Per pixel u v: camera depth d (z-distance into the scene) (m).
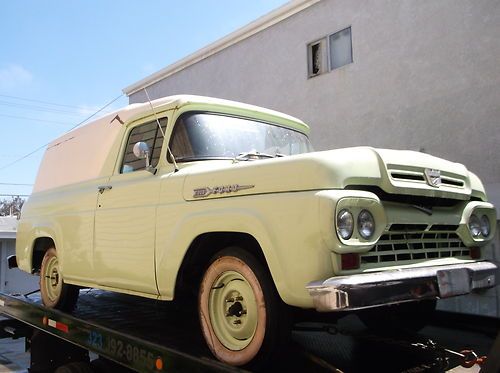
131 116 4.16
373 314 3.65
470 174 3.50
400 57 9.37
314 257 2.45
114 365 4.16
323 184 2.52
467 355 3.04
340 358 3.08
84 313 4.48
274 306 2.71
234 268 2.93
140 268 3.49
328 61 10.86
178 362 2.91
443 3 8.72
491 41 8.06
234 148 3.77
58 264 4.69
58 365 4.62
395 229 2.82
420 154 3.14
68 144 5.05
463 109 8.39
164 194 3.40
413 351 3.14
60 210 4.63
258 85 12.45
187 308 4.20
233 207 2.86
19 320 5.41
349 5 10.38
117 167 4.08
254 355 2.75
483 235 3.38
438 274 2.75
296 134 4.52
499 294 4.85
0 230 20.12
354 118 10.19
